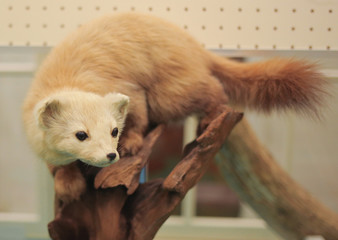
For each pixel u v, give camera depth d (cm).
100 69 155
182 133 350
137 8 199
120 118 143
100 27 165
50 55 164
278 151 361
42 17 199
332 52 191
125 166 146
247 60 280
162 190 154
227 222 364
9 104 345
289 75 173
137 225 150
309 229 257
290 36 192
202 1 197
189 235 356
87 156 126
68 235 149
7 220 341
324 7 189
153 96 167
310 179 373
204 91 170
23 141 357
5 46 202
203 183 393
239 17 196
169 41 168
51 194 332
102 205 147
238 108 191
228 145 243
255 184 256
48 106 131
